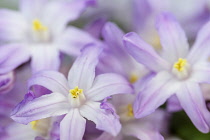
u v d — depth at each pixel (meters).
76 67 0.21
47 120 0.21
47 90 0.20
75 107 0.20
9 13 0.24
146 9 0.25
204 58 0.22
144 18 0.25
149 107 0.20
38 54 0.22
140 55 0.21
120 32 0.22
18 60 0.22
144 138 0.21
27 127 0.22
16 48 0.22
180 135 0.23
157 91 0.21
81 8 0.24
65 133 0.19
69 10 0.24
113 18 0.27
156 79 0.21
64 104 0.20
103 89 0.20
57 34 0.24
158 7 0.25
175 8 0.27
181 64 0.21
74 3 0.24
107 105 0.19
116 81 0.20
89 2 0.24
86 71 0.21
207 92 0.21
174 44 0.22
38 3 0.24
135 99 0.21
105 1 0.28
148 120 0.22
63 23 0.24
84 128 0.20
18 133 0.21
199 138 0.23
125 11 0.27
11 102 0.22
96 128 0.20
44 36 0.23
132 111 0.21
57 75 0.21
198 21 0.26
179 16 0.26
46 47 0.23
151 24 0.25
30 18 0.24
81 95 0.20
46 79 0.20
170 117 0.22
